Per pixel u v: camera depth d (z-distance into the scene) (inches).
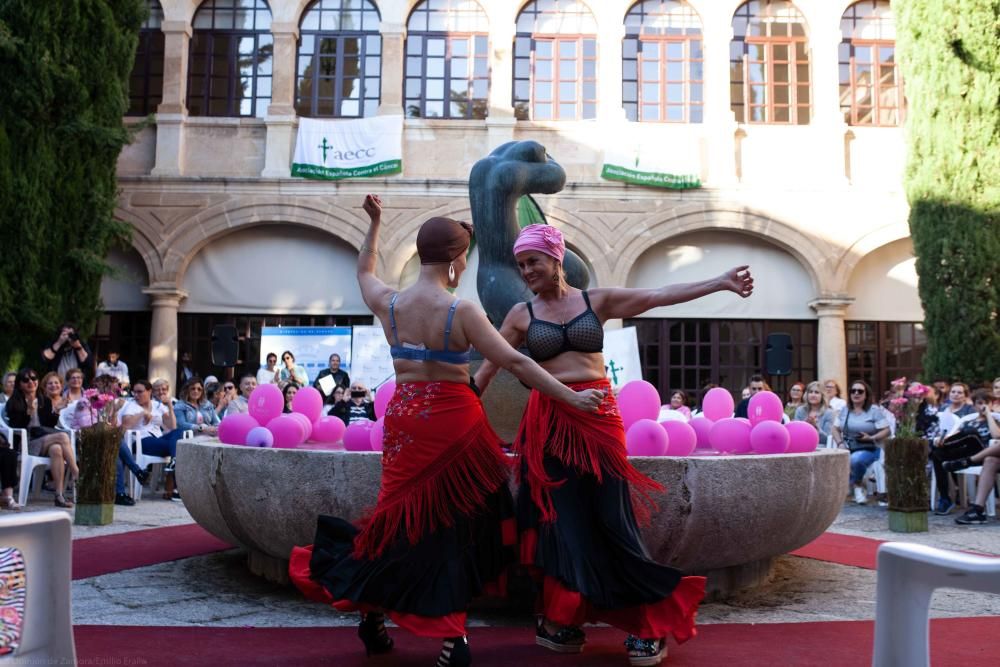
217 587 199.9
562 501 130.4
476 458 126.2
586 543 128.3
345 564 126.8
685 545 170.6
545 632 140.6
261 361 581.9
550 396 125.0
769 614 175.9
